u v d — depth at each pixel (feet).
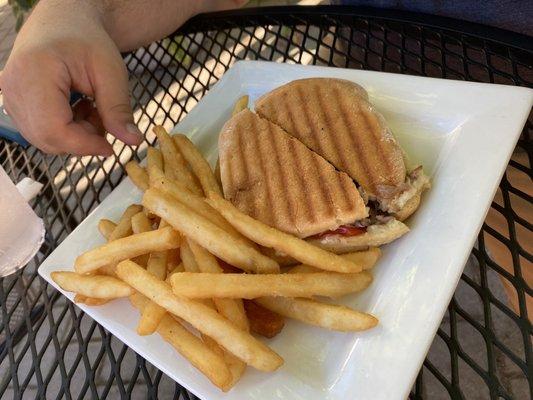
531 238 1.20
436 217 0.87
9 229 1.13
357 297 0.86
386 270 0.87
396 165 0.93
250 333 0.88
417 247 0.85
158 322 0.82
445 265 0.80
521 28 1.19
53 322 1.08
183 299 0.81
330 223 0.90
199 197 0.96
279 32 1.48
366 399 0.72
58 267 1.04
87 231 1.09
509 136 0.90
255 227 0.88
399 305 0.79
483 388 1.59
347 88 1.06
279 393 0.77
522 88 0.95
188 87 2.58
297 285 0.82
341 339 0.83
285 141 1.05
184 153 1.11
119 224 1.02
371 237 0.88
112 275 0.95
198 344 0.79
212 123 1.25
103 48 1.20
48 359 1.87
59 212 1.32
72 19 1.25
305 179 0.97
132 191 1.14
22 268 1.20
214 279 0.80
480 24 1.21
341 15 1.41
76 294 0.96
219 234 0.87
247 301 0.89
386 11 1.35
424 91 1.04
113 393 1.67
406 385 0.71
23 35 1.28
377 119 0.99
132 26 1.43
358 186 0.96
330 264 0.83
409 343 0.75
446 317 1.77
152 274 0.86
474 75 1.24
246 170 1.05
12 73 1.17
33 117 1.14
